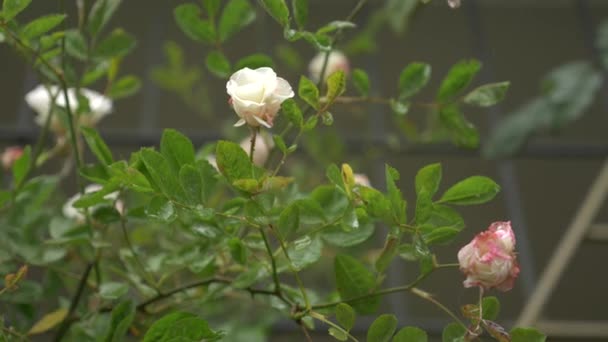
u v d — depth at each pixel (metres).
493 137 2.50
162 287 1.84
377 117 3.26
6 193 1.79
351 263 1.62
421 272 1.59
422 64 1.75
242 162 1.48
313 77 2.19
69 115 1.69
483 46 3.72
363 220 1.60
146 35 3.65
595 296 3.62
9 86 3.59
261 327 2.23
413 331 1.54
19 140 2.98
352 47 2.37
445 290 3.39
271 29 3.60
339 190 1.61
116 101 3.62
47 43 1.67
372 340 1.54
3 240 1.81
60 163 2.82
